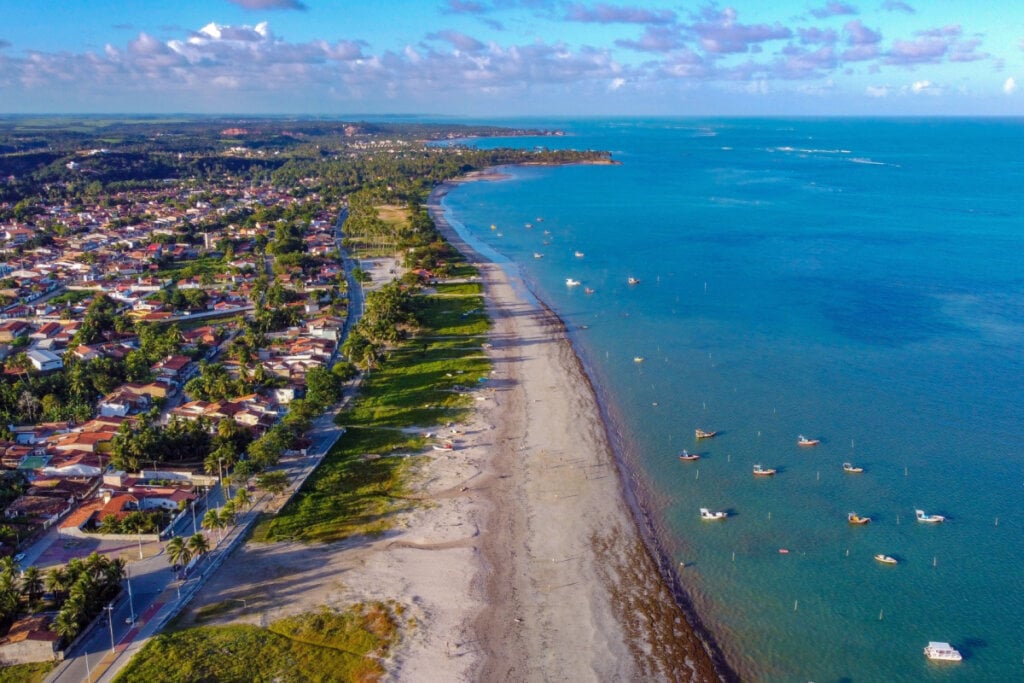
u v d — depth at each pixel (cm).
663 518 12250
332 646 9288
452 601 10225
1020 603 10081
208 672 8706
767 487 13100
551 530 11931
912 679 8856
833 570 10869
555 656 9244
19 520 11819
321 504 12562
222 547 11262
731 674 8994
